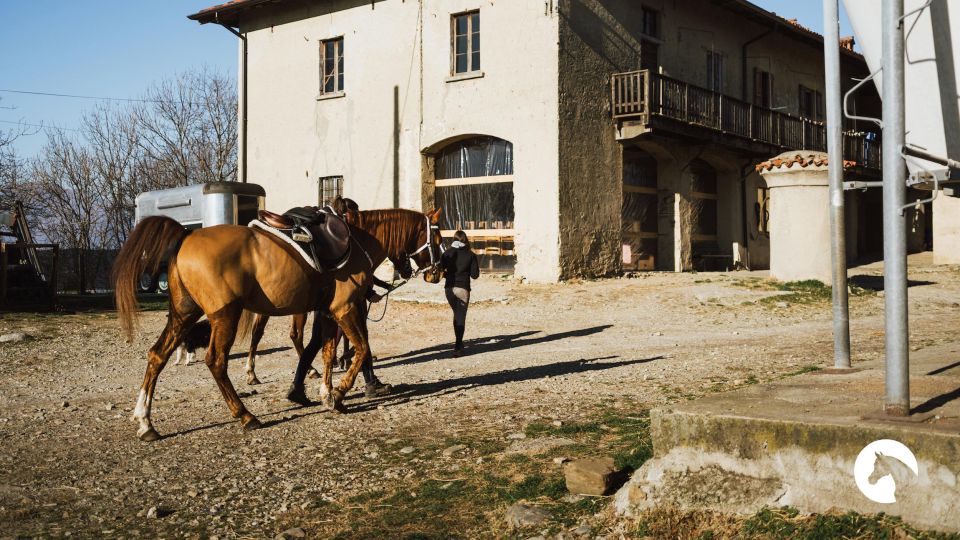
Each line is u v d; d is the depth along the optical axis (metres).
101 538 4.32
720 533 3.81
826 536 3.51
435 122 20.97
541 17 19.08
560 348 11.69
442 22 20.81
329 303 7.31
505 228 20.16
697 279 19.22
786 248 17.70
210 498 4.96
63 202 41.22
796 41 28.52
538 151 19.16
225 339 6.55
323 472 5.45
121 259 6.34
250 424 6.71
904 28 3.98
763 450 3.86
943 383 4.79
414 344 12.59
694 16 23.62
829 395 4.52
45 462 5.80
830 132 6.59
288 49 24.00
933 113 4.04
